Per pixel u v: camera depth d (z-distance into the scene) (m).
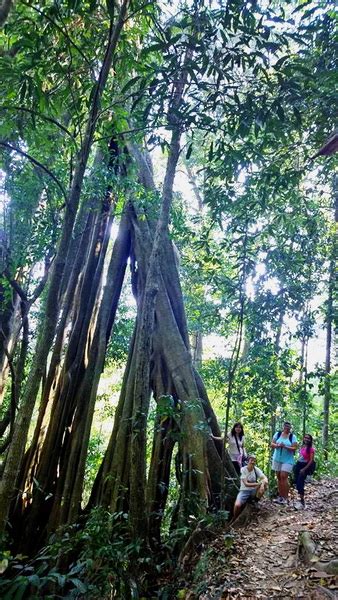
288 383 13.15
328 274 12.20
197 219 9.94
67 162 8.02
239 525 7.19
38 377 3.70
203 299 13.97
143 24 5.89
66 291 9.66
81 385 9.16
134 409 5.66
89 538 4.38
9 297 7.95
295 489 10.25
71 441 8.68
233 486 7.84
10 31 5.22
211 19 4.37
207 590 4.87
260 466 13.69
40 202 8.09
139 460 5.61
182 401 8.19
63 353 10.52
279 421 14.41
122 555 4.36
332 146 3.82
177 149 5.86
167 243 10.00
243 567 5.38
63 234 3.97
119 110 5.75
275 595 4.58
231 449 8.74
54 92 5.79
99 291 10.45
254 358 12.29
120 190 9.07
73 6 4.53
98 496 8.19
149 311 5.73
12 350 10.25
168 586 5.26
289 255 10.78
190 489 7.37
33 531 8.02
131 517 5.59
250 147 5.50
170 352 8.75
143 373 5.67
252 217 8.25
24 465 8.73
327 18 5.05
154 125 4.95
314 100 5.60
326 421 14.07
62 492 8.21
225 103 4.68
